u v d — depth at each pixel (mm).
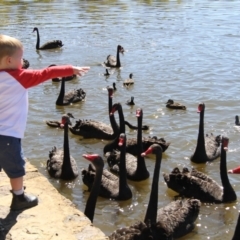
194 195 10867
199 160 12914
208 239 9312
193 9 44750
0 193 6758
